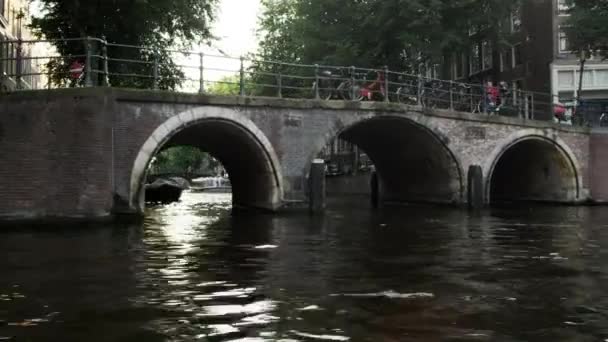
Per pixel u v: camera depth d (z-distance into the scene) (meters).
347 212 19.34
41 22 18.55
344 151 43.72
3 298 5.99
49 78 18.53
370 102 18.36
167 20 19.16
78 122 13.59
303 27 26.56
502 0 25.02
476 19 24.80
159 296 6.12
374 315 5.36
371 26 24.55
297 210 17.28
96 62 17.20
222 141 18.34
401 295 6.23
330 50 26.34
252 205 19.19
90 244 10.29
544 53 31.84
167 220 15.88
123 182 14.34
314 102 17.44
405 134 21.27
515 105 23.14
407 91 21.88
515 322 5.16
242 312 5.46
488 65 36.88
